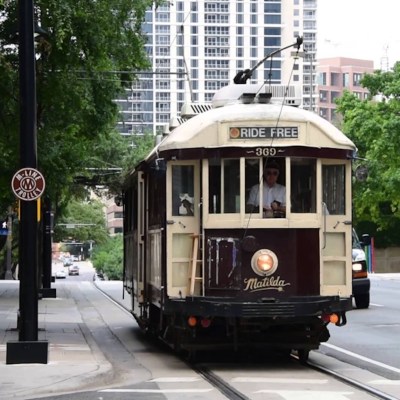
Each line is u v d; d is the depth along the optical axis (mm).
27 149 17031
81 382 14773
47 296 42906
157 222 17828
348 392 13828
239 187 16359
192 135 16547
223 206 16391
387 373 16344
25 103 17078
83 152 29391
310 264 16375
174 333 18156
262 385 14633
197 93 143250
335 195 16828
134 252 23031
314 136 16594
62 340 22266
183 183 16781
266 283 16188
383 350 20016
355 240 32844
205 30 144250
